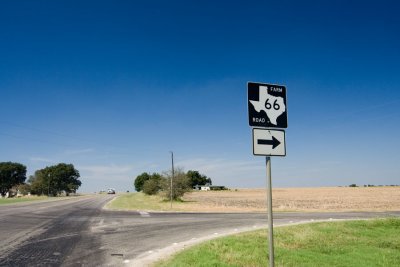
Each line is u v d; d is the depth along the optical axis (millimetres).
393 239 15148
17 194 164125
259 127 6488
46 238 15359
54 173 166875
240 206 44344
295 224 18469
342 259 10742
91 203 55156
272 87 6719
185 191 62062
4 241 14477
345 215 27031
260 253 11188
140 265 10062
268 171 6461
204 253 10977
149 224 21125
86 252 12148
